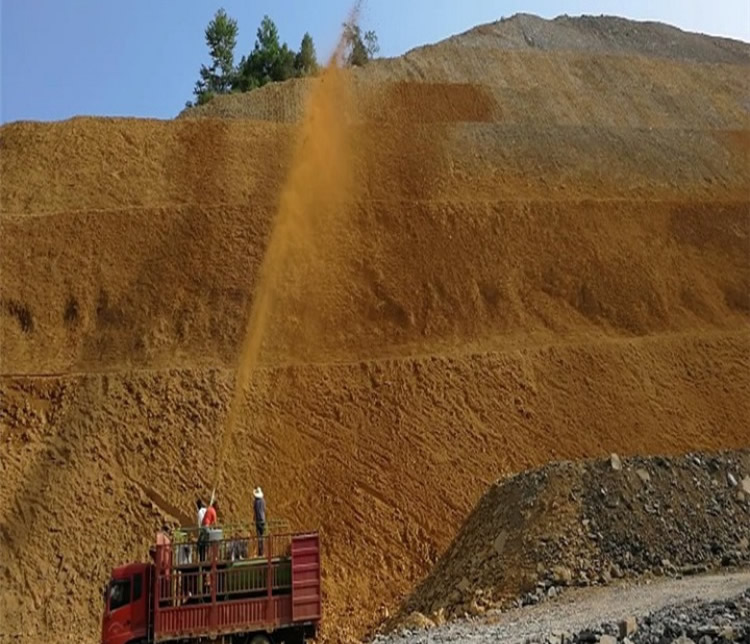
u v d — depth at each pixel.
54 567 21.69
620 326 31.52
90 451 24.09
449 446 25.30
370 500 23.62
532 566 16.72
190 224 30.94
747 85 51.88
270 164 35.09
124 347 27.84
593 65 50.91
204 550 16.06
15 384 25.62
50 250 29.66
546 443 26.05
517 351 28.47
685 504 18.25
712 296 33.62
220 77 52.66
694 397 28.67
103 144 34.75
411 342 29.03
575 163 38.44
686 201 36.88
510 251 32.38
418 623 16.55
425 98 43.16
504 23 59.53
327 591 21.41
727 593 13.46
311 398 25.95
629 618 10.87
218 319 28.67
